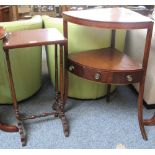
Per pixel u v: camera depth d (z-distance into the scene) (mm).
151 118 1624
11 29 1504
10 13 3191
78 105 1841
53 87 2111
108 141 1466
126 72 1316
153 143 1454
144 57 1313
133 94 2008
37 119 1662
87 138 1489
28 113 1734
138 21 1206
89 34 1579
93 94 1867
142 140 1476
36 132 1536
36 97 1950
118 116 1709
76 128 1577
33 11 3299
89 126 1600
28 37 1266
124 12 1453
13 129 1531
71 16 1326
